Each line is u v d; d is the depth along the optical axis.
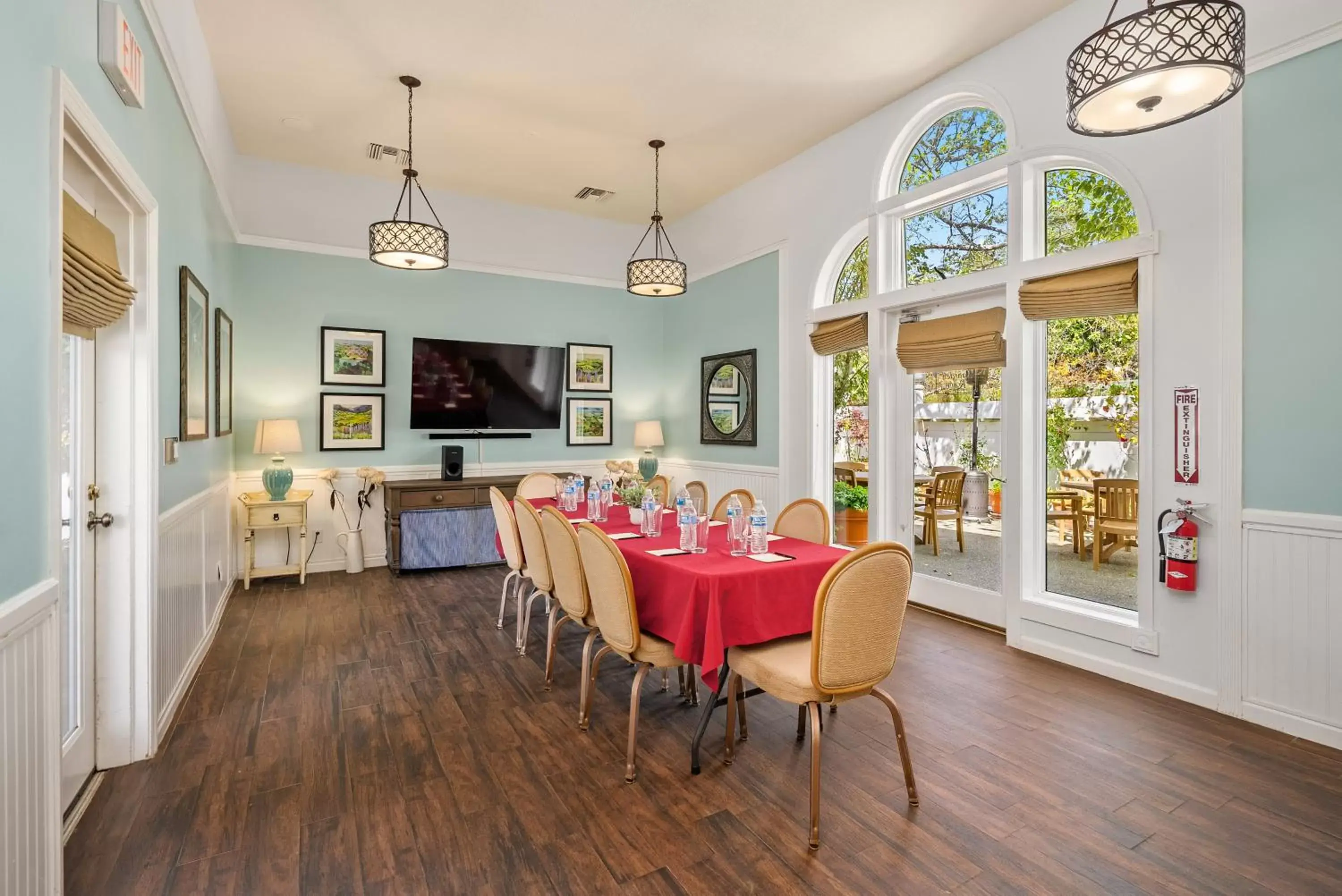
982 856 1.88
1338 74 2.50
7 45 1.36
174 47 2.77
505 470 6.35
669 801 2.16
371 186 5.69
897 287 4.50
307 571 5.46
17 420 1.41
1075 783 2.27
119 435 2.37
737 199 5.90
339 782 2.28
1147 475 3.07
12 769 1.38
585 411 6.73
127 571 2.38
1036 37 3.52
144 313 2.39
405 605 4.55
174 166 2.86
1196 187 2.89
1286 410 2.64
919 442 4.38
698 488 4.37
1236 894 1.73
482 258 6.20
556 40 3.64
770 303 5.52
